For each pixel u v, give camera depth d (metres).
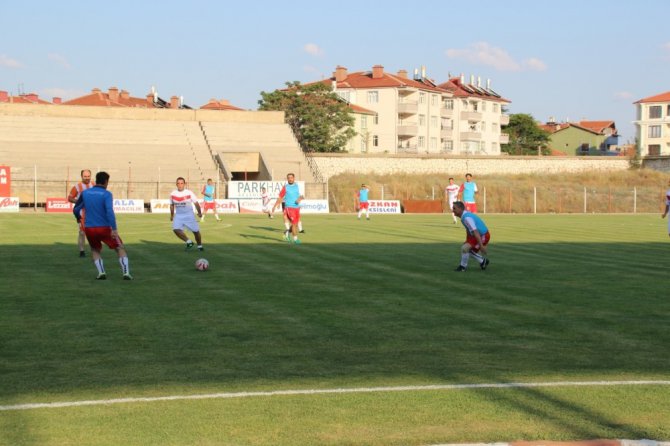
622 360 7.93
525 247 22.23
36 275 14.80
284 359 7.93
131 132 63.56
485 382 6.97
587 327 9.80
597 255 19.69
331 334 9.27
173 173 58.41
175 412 6.00
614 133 127.38
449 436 5.48
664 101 100.88
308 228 32.16
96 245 14.20
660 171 80.69
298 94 81.06
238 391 6.62
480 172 75.62
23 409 6.06
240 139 66.25
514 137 109.88
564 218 47.06
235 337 9.07
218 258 18.31
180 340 8.88
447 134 97.50
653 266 17.08
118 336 9.09
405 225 35.09
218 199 52.59
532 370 7.46
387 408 6.13
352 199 58.69
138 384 6.87
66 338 8.96
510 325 9.91
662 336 9.24
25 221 35.34
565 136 118.94
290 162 63.84
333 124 80.19
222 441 5.37
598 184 75.19
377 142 91.75
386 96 91.19
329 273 15.46
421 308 11.23
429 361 7.86
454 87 101.38
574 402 6.32
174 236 25.75
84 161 58.03
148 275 14.97
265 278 14.62
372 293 12.73
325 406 6.18
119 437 5.43
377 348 8.49
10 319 10.16
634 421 5.83
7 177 48.66
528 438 5.45
